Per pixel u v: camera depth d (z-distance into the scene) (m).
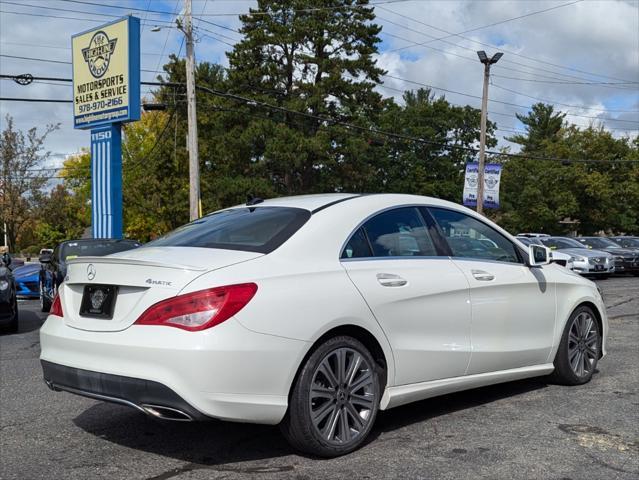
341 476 3.78
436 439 4.45
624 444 4.32
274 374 3.77
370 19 40.38
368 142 41.31
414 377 4.53
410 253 4.75
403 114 59.38
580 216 52.56
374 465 3.95
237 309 3.69
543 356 5.59
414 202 5.02
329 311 4.00
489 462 3.99
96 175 22.56
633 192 50.16
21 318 12.27
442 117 58.56
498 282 5.12
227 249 4.16
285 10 39.88
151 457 4.16
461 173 58.88
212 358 3.58
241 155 41.50
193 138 22.94
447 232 5.11
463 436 4.50
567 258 21.41
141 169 45.78
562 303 5.75
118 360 3.79
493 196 31.78
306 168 40.31
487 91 30.94
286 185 41.62
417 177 57.53
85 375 3.92
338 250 4.33
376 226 4.64
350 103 40.22
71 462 4.08
